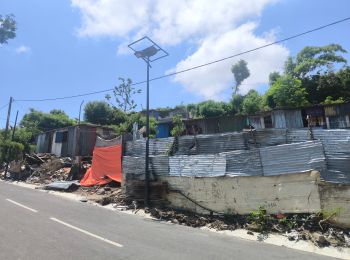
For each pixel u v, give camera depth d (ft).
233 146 44.98
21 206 42.39
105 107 168.76
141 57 52.60
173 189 47.29
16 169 92.22
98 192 58.80
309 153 36.63
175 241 29.32
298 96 111.24
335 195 34.24
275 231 34.78
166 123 115.34
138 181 49.98
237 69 200.23
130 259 22.88
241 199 40.32
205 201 43.50
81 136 99.71
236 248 28.14
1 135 123.65
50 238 27.14
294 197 36.60
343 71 125.18
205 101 164.25
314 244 30.17
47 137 116.26
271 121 91.30
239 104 149.69
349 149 35.22
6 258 21.62
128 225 35.35
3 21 47.42
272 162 38.78
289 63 139.64
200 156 45.29
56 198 53.72
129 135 64.69
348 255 27.45
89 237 28.37
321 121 86.58
